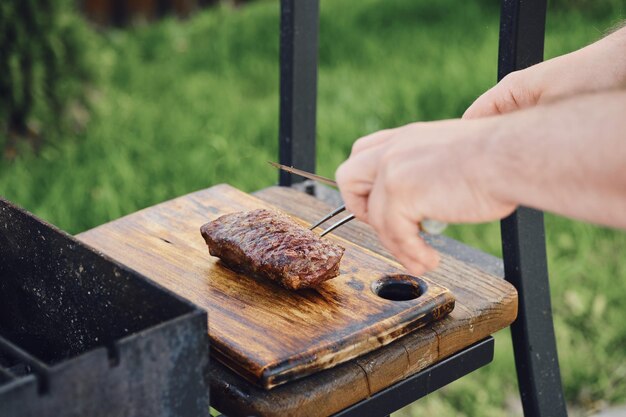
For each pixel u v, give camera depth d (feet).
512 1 4.33
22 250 3.88
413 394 3.95
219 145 11.05
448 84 12.75
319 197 5.72
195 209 5.02
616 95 2.55
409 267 3.10
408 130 2.92
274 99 13.00
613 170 2.46
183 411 3.05
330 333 3.74
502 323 4.33
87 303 3.58
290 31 5.44
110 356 2.81
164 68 14.38
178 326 2.93
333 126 11.65
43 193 10.16
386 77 13.25
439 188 2.76
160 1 17.66
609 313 8.48
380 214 2.94
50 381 2.67
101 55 12.40
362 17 15.70
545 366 4.75
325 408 3.60
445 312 4.05
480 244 9.28
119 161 10.66
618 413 7.41
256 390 3.55
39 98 11.27
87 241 4.66
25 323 4.01
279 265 4.01
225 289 4.14
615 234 9.63
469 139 2.73
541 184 2.60
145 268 4.37
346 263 4.37
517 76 4.24
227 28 15.83
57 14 11.46
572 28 14.25
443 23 15.44
